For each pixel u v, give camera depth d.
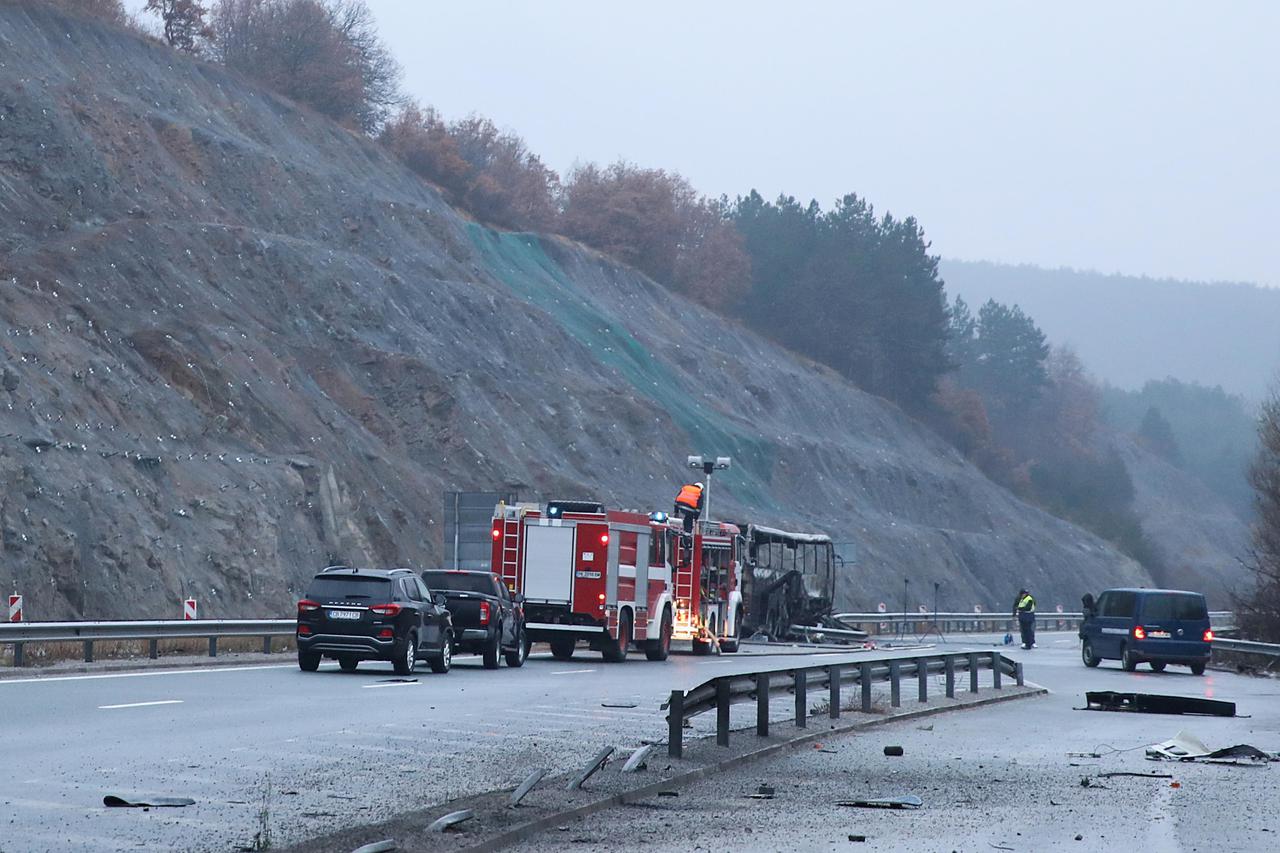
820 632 82.19
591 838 15.97
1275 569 74.12
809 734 28.05
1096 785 21.83
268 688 34.91
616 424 107.62
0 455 56.34
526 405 101.62
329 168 114.56
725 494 115.31
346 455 79.81
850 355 186.25
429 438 89.62
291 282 92.75
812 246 194.50
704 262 181.38
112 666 39.72
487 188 148.75
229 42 137.38
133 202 89.06
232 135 107.06
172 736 24.27
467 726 27.75
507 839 15.42
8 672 36.44
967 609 136.62
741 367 145.12
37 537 55.44
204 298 84.00
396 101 153.50
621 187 174.50
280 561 68.12
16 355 63.84
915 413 190.25
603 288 141.88
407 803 17.91
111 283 78.38
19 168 83.00
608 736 26.91
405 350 96.19
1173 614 59.56
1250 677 60.12
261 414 76.81
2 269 71.62
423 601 42.62
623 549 54.78
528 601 53.47
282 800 17.88
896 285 191.25
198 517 65.44
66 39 99.31
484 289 111.06
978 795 20.39
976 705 38.62
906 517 148.12
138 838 14.94
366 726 26.97
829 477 138.62
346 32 147.88
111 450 63.41
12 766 20.11
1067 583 160.50
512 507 54.22
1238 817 18.69
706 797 19.69
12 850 14.14
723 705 25.11
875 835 16.52
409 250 109.88
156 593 59.56
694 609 61.34
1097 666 62.94
